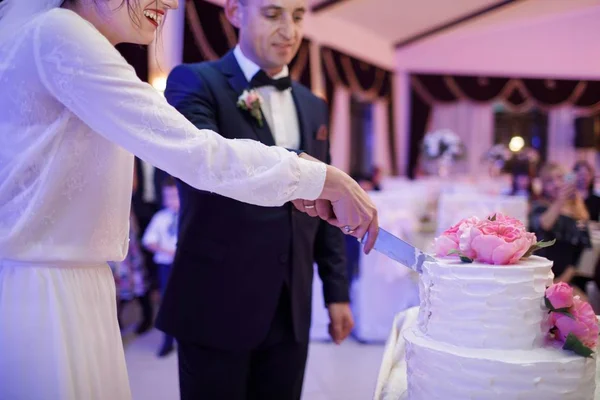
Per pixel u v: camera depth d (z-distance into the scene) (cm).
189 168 108
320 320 477
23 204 112
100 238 121
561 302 104
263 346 178
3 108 111
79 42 106
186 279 171
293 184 114
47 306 113
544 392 98
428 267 114
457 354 101
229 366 171
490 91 1190
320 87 955
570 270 422
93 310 120
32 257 112
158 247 462
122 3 118
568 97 1198
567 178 425
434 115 1206
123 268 487
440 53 1188
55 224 115
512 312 104
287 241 175
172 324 170
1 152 112
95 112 106
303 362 185
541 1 1023
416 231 481
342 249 202
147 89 109
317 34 947
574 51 1193
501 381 98
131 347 460
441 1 931
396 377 139
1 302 111
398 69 1186
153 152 107
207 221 170
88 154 116
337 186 119
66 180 114
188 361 173
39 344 111
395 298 466
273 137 180
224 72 182
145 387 362
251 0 179
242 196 111
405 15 998
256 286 171
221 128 175
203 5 664
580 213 425
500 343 105
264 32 179
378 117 1128
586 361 100
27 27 110
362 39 1071
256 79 182
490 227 115
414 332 117
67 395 111
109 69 106
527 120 1238
